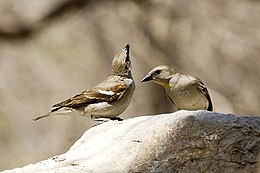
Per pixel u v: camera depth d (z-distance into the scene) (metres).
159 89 18.67
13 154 18.62
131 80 9.82
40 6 17.98
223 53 19.34
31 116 19.30
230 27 19.61
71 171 7.06
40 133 18.92
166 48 19.27
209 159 6.80
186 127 7.03
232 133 6.89
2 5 17.52
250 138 6.82
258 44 19.44
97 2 19.20
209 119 7.06
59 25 19.28
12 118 19.17
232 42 19.47
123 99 9.71
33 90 19.70
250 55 19.34
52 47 19.58
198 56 19.28
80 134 18.81
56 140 18.75
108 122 8.35
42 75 19.81
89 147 7.75
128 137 7.41
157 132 7.12
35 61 19.75
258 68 19.19
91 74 19.70
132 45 19.31
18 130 19.03
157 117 7.55
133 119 8.20
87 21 19.45
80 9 18.70
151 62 19.11
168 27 19.36
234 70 19.17
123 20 19.55
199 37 19.39
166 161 6.90
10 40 17.81
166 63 19.14
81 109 9.73
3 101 19.48
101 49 19.72
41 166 7.46
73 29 19.39
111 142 7.60
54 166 7.39
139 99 18.69
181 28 19.39
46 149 18.64
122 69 9.82
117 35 19.58
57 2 18.17
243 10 19.83
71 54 19.80
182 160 6.87
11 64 19.69
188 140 6.94
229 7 19.73
